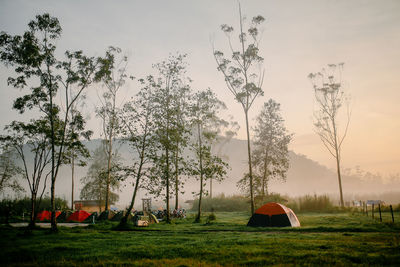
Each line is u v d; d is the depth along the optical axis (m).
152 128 29.97
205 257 11.89
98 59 25.17
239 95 36.53
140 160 30.12
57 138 25.41
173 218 37.78
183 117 34.53
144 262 11.21
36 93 23.20
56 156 25.53
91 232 21.92
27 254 13.02
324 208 41.47
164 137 30.30
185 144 31.94
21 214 40.75
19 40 22.14
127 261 11.41
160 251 13.16
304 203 42.97
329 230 19.58
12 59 22.11
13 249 14.08
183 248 13.65
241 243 14.65
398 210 36.66
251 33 38.81
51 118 23.34
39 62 22.56
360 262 10.48
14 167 41.81
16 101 22.64
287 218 22.83
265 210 23.84
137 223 26.84
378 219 25.73
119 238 17.81
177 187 31.33
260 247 13.44
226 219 33.53
